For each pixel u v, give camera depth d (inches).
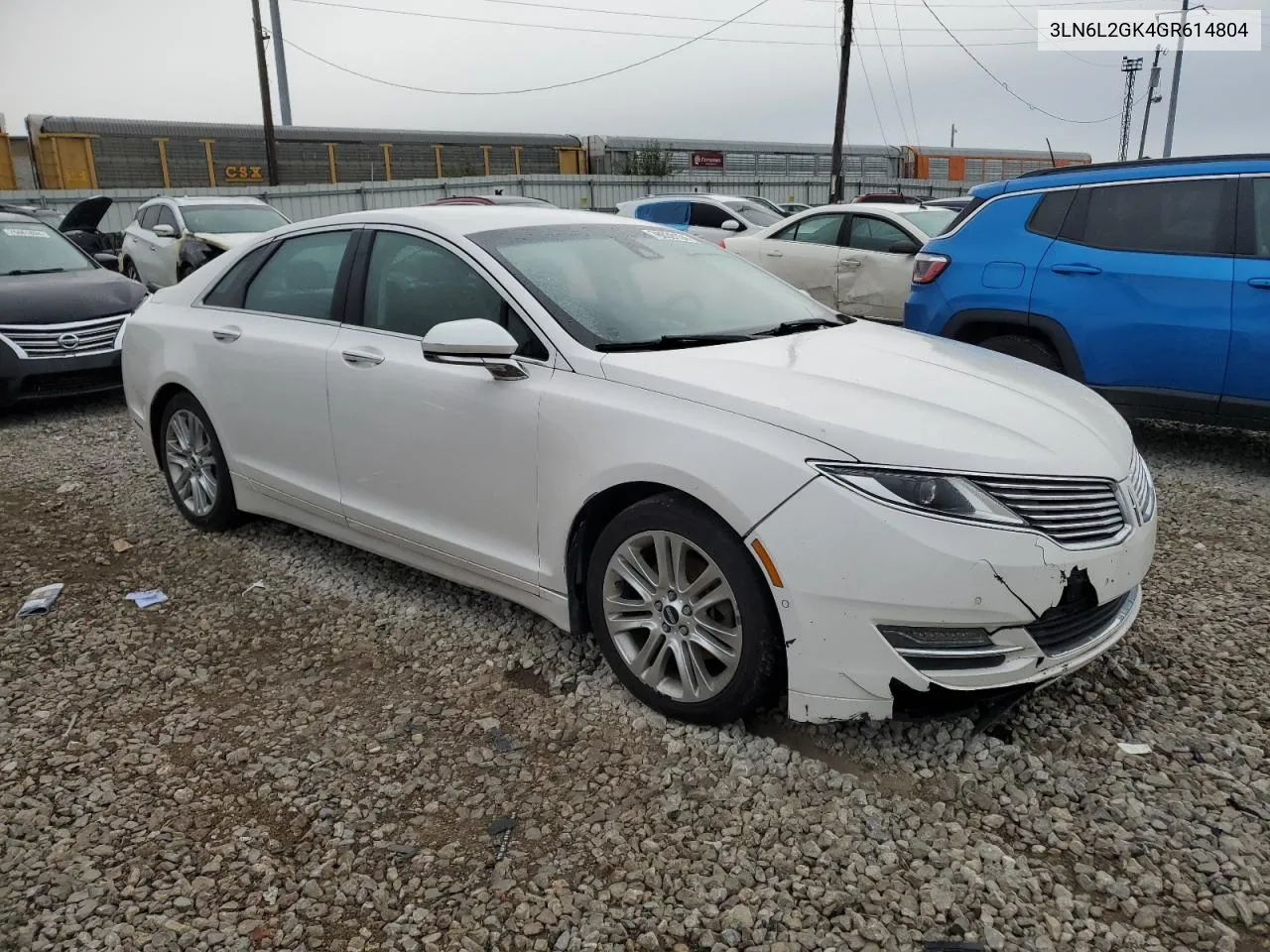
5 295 311.0
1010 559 106.7
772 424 113.0
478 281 145.0
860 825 105.5
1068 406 129.3
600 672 138.8
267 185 1096.8
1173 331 227.3
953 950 88.5
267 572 177.9
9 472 248.2
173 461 200.8
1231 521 202.8
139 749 122.3
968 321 260.4
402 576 174.9
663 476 117.5
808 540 108.1
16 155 1006.4
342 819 108.3
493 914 94.1
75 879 99.1
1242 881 96.7
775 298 166.6
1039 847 102.1
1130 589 120.1
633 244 164.1
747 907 93.9
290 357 166.9
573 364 130.8
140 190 938.1
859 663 109.3
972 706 115.0
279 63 1299.2
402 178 1195.9
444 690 135.7
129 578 176.6
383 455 153.8
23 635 154.1
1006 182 260.2
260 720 129.0
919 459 107.7
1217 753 118.1
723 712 119.3
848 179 1482.5
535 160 1294.3
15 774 117.0
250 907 95.4
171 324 195.3
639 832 105.1
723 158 1393.9
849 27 1096.8
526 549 137.8
